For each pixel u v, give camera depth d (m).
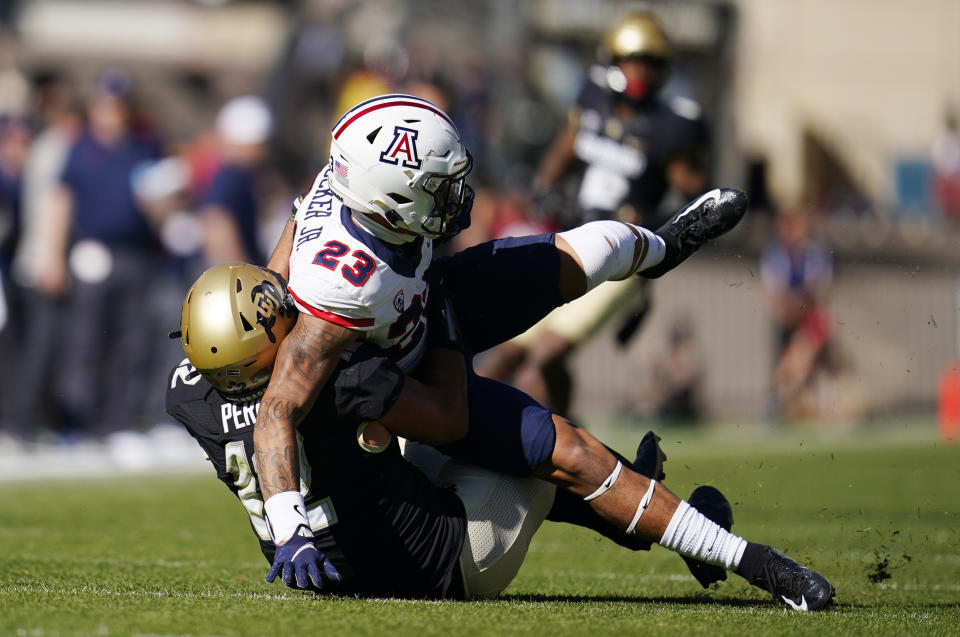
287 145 54.53
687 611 12.70
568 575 16.66
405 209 12.20
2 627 10.82
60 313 34.81
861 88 75.56
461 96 45.28
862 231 56.25
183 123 72.19
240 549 18.77
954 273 55.69
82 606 12.02
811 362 52.56
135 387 34.88
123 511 23.98
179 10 74.75
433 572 13.21
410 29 55.16
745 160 72.94
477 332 14.61
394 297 12.41
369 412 12.45
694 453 37.62
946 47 77.81
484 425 13.35
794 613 12.71
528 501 13.63
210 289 12.41
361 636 10.61
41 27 73.88
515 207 39.84
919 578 16.61
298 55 55.25
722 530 13.40
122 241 33.97
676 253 15.66
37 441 37.72
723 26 61.44
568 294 14.68
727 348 52.06
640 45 24.69
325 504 12.85
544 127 56.06
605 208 25.41
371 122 12.20
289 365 12.26
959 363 50.53
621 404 50.88
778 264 52.09
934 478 32.00
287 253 13.59
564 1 56.50
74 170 33.78
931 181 73.50
